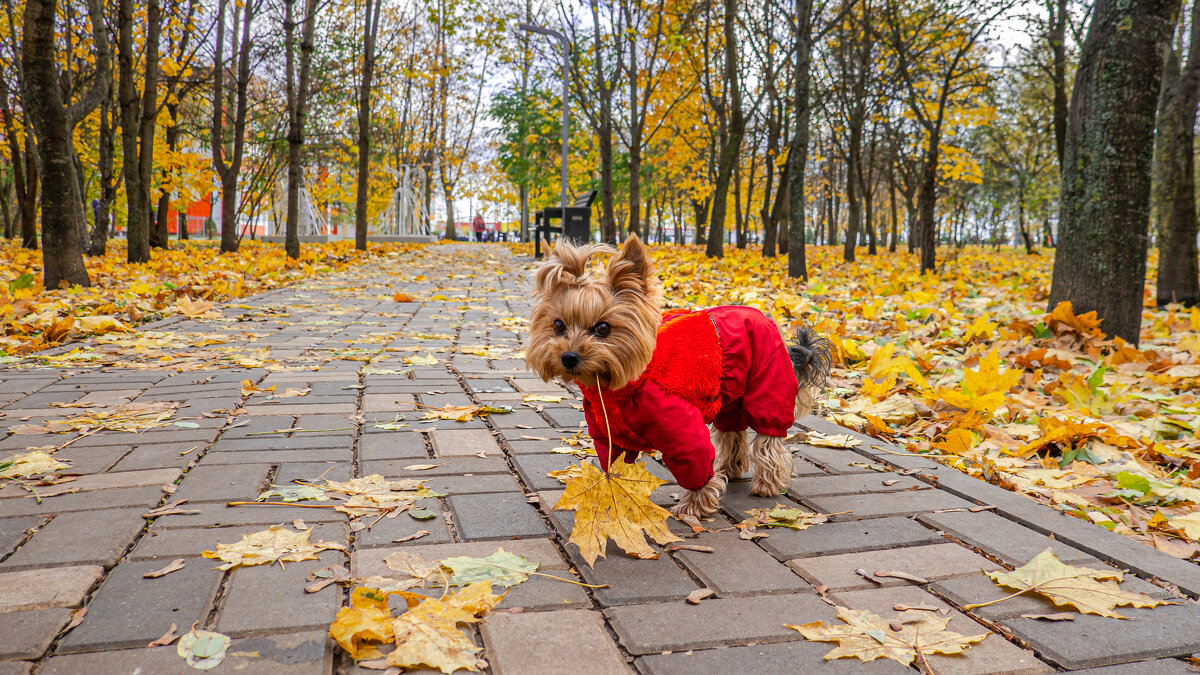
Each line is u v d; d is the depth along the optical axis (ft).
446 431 3.94
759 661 1.95
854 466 3.65
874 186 37.70
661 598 2.28
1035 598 2.31
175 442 3.60
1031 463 3.76
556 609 2.19
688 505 3.00
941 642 2.02
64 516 2.69
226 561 2.36
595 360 2.58
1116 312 6.32
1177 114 8.50
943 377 5.51
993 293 10.68
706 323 3.05
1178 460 3.72
